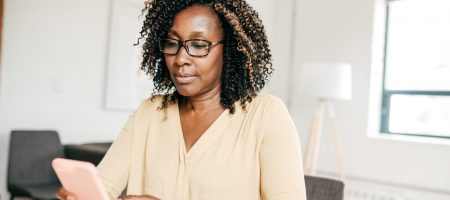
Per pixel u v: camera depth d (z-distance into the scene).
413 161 3.80
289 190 0.83
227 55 0.97
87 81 3.38
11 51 2.97
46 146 2.96
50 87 3.17
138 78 3.68
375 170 4.04
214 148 0.93
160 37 1.00
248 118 0.94
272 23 4.84
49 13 3.14
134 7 3.60
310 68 3.78
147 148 1.01
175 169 0.94
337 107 4.30
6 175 3.00
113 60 3.49
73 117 3.31
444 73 3.87
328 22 4.39
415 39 4.04
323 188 1.37
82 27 3.32
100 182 0.77
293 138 0.90
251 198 0.89
